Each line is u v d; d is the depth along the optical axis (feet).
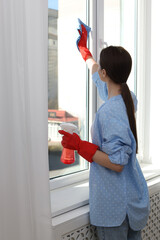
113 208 3.92
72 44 5.14
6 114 3.06
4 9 2.99
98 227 4.11
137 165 4.43
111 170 3.95
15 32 3.06
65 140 3.83
